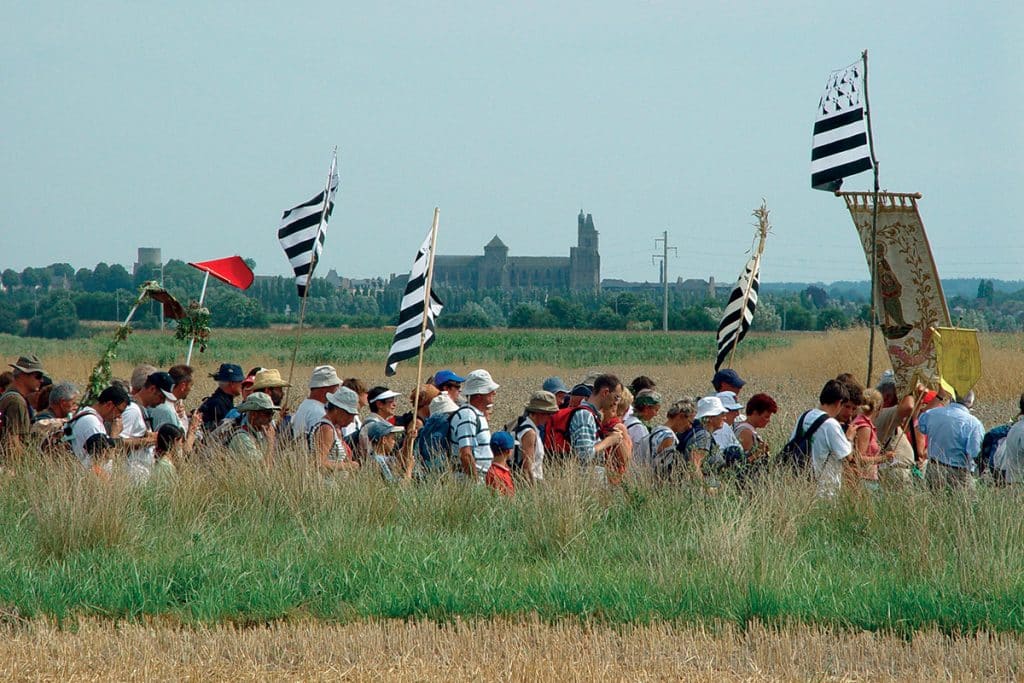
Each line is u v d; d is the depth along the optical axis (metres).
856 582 31.36
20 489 38.00
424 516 37.88
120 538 34.66
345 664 26.41
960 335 40.00
